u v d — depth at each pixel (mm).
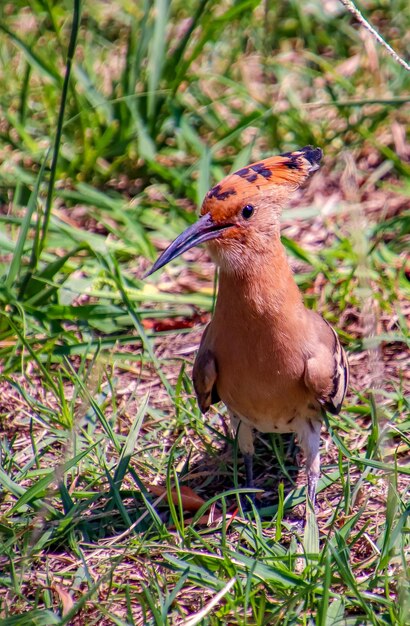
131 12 16516
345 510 8875
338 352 9617
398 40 15789
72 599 8055
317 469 9328
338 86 15203
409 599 7297
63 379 11266
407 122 14672
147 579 8273
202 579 7992
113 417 10312
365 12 16203
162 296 12055
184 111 14492
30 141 14125
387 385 10875
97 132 14289
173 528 9117
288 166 9156
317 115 14898
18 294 11570
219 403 10906
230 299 9039
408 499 9180
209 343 9461
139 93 14102
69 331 11711
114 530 9039
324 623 7250
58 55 15969
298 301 9117
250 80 15742
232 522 9047
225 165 14141
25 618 7539
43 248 12227
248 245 8883
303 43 16172
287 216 13156
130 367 11438
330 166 14172
